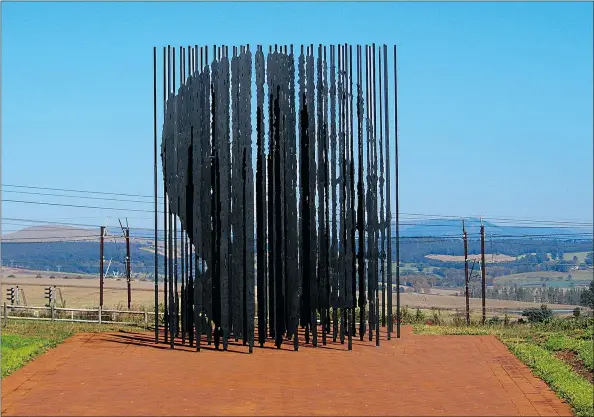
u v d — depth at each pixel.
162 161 22.00
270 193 21.66
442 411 14.00
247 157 21.22
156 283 22.28
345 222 22.02
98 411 13.91
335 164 21.77
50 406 14.25
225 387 16.05
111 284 80.31
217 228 21.61
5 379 16.67
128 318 29.14
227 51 21.30
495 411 13.99
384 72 21.98
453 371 17.94
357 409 14.15
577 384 15.80
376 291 22.48
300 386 16.19
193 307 21.83
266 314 22.53
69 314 29.39
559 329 25.00
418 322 29.56
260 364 18.91
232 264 21.50
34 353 19.62
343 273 21.88
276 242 21.66
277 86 21.38
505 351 20.92
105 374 17.36
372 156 22.33
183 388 15.93
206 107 21.55
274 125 21.48
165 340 22.16
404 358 19.83
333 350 21.12
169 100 21.77
